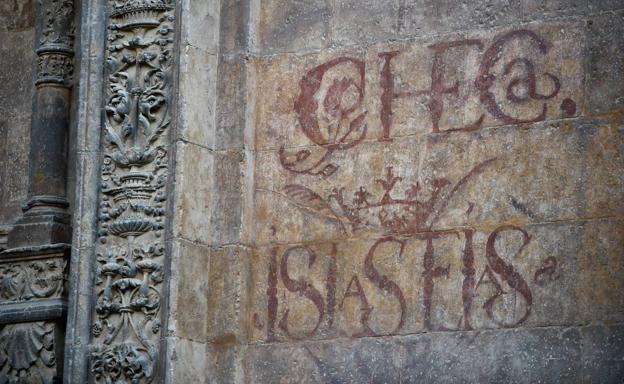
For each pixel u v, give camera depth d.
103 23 12.30
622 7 11.06
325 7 12.08
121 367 11.63
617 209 10.84
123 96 12.07
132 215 11.88
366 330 11.47
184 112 11.88
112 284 11.81
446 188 11.41
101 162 12.08
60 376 12.26
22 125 13.33
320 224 11.77
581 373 10.73
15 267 12.62
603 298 10.77
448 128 11.48
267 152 12.04
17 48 13.48
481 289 11.15
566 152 11.07
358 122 11.79
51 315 12.30
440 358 11.18
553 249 10.98
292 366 11.63
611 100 10.99
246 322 11.82
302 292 11.73
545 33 11.29
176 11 12.08
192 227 11.82
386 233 11.55
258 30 12.23
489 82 11.42
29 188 12.87
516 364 10.94
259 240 11.93
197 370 11.70
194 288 11.77
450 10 11.66
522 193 11.16
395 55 11.77
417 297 11.35
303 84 12.03
